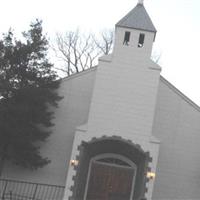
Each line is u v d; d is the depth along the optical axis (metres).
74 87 29.58
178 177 28.73
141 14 29.16
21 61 28.03
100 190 27.64
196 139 29.12
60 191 28.16
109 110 27.14
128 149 27.03
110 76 27.62
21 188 28.22
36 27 29.33
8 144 27.14
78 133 26.70
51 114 28.62
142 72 27.62
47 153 28.69
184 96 29.55
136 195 26.89
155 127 29.22
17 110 26.44
